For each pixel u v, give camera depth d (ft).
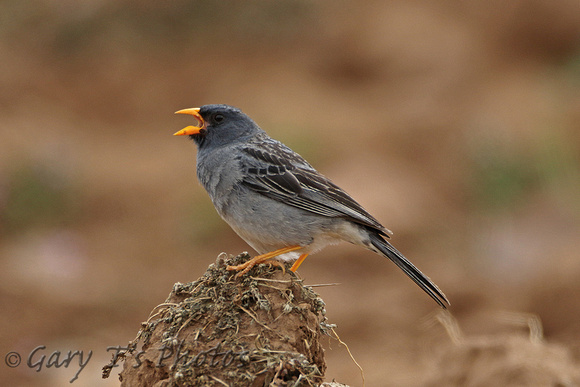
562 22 88.22
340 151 66.49
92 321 41.93
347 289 46.24
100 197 61.11
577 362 31.30
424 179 63.16
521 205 57.06
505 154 61.00
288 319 18.37
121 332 41.06
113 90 81.92
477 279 45.55
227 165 24.50
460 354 31.30
